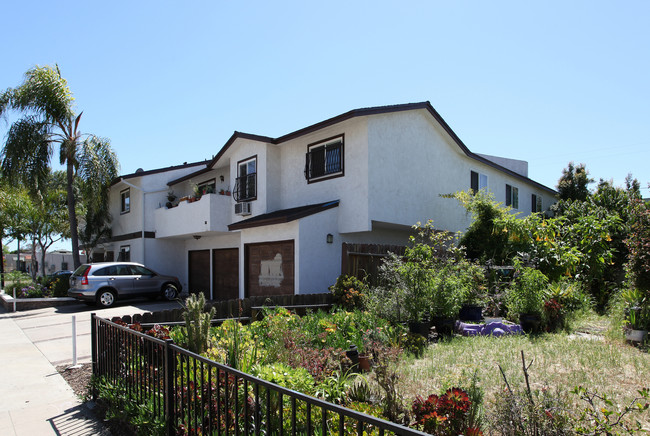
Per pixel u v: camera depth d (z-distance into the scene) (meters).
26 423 4.98
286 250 12.77
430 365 6.30
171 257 20.69
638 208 8.65
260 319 9.34
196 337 5.39
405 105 13.59
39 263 52.38
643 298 7.97
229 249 18.06
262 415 3.87
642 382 5.35
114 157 19.58
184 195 21.17
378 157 12.95
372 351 5.62
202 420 3.44
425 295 8.55
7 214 25.03
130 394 4.84
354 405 3.89
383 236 14.73
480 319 9.80
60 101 18.34
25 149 17.53
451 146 16.53
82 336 10.30
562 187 24.89
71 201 18.78
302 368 4.45
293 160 15.03
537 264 11.37
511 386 5.10
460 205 16.70
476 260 11.27
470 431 3.46
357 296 10.45
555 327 9.02
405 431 1.90
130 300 18.19
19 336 10.43
